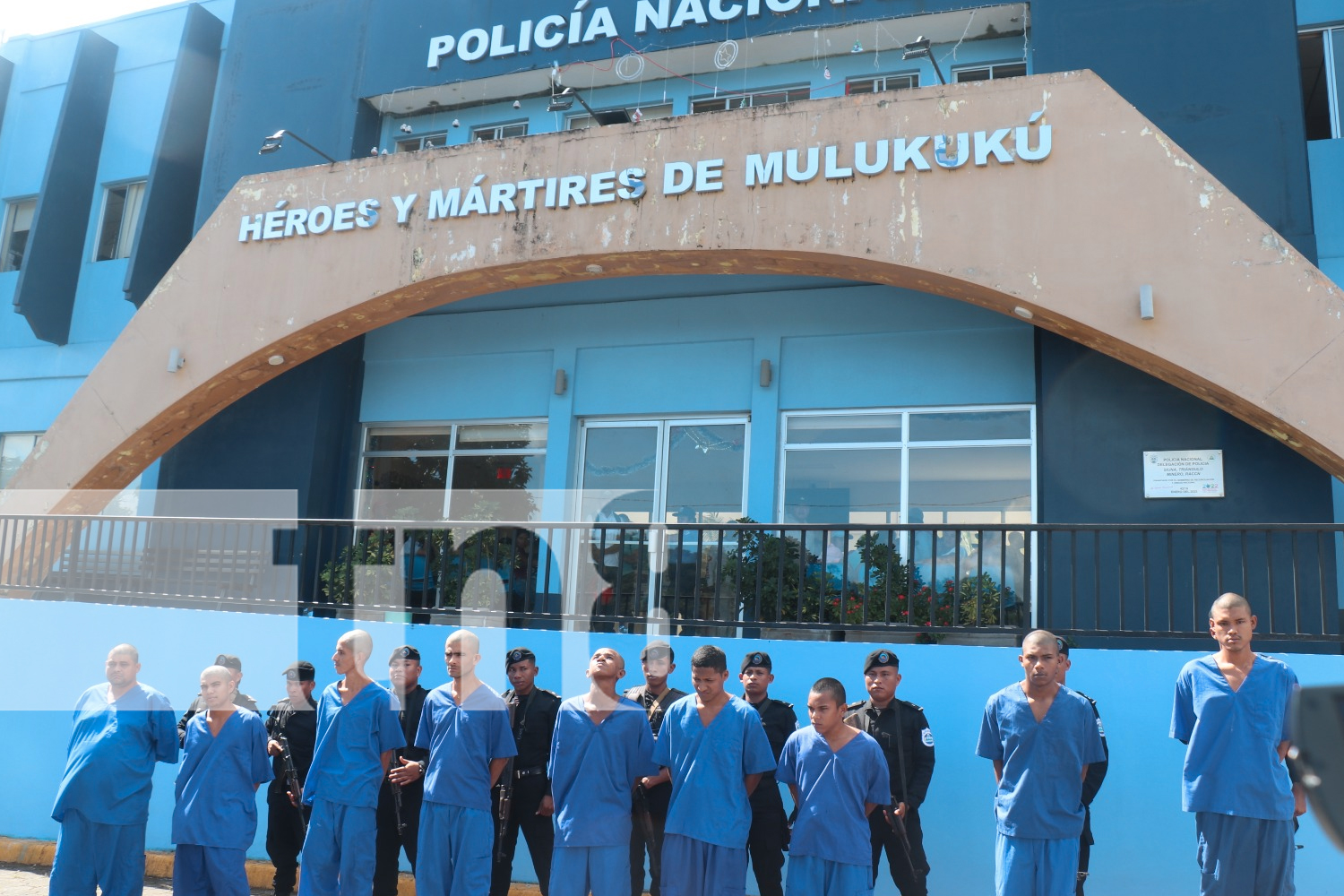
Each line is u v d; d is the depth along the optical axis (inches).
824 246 349.4
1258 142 345.4
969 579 344.8
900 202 344.8
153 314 431.8
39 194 553.0
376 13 488.4
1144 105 358.3
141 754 259.1
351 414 469.4
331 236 411.5
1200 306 310.5
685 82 463.5
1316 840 245.6
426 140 501.7
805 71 449.4
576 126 477.7
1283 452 329.1
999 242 332.5
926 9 406.9
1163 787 258.1
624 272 385.7
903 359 393.7
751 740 226.2
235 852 250.5
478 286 398.6
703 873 220.8
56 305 529.7
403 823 266.2
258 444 459.5
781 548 301.4
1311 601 318.3
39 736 363.6
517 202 386.9
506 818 250.7
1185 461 337.1
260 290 418.3
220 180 493.7
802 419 406.6
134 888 257.1
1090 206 325.7
